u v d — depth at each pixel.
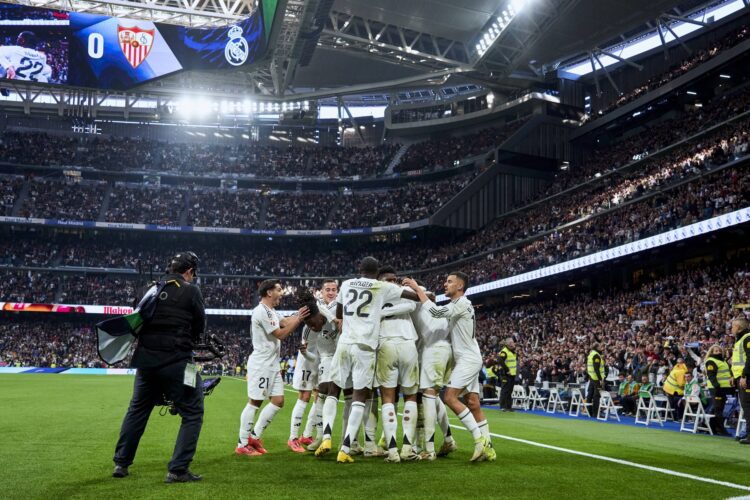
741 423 11.80
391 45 46.16
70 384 25.75
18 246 54.72
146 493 5.23
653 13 43.16
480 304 49.97
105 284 53.62
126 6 42.91
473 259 49.03
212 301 54.16
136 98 60.41
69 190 57.75
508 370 18.14
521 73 54.28
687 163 33.66
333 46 47.28
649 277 36.09
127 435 5.98
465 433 10.67
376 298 7.48
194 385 5.95
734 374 10.90
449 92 64.81
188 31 44.84
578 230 39.06
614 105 49.62
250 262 57.84
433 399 7.65
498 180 53.84
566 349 26.22
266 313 7.91
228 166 62.66
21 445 8.17
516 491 5.57
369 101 67.25
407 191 59.38
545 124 54.88
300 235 57.22
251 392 7.77
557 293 43.06
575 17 43.59
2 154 57.50
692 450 9.23
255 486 5.59
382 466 6.88
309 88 61.97
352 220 57.84
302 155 64.88
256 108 61.81
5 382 26.55
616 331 27.25
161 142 63.44
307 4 37.41
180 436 5.89
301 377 8.47
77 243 57.25
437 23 44.91
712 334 20.59
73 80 45.25
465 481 6.00
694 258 33.50
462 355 7.66
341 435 9.90
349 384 7.64
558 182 49.66
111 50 45.19
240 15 44.03
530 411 18.89
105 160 60.22
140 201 58.38
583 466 7.18
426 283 51.50
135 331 5.93
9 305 49.94
